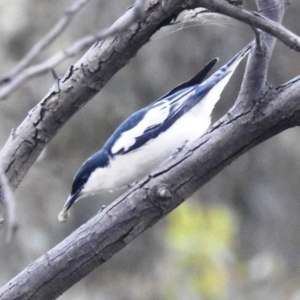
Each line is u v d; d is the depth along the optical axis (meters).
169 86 12.30
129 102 12.27
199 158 4.34
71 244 4.43
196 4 4.11
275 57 12.77
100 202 12.16
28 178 11.74
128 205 4.39
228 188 13.75
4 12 11.69
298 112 4.21
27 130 4.76
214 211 12.75
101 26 11.33
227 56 12.37
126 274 12.67
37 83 11.40
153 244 12.80
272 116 4.23
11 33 11.63
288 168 13.72
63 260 4.41
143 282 12.41
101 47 4.53
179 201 4.39
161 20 4.36
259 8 4.46
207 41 12.39
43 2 11.87
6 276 10.72
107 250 4.41
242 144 4.31
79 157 12.23
